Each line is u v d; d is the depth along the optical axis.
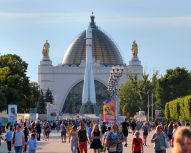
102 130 66.50
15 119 85.12
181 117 139.62
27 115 122.06
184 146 9.31
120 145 36.84
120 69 112.12
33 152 41.25
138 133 38.06
